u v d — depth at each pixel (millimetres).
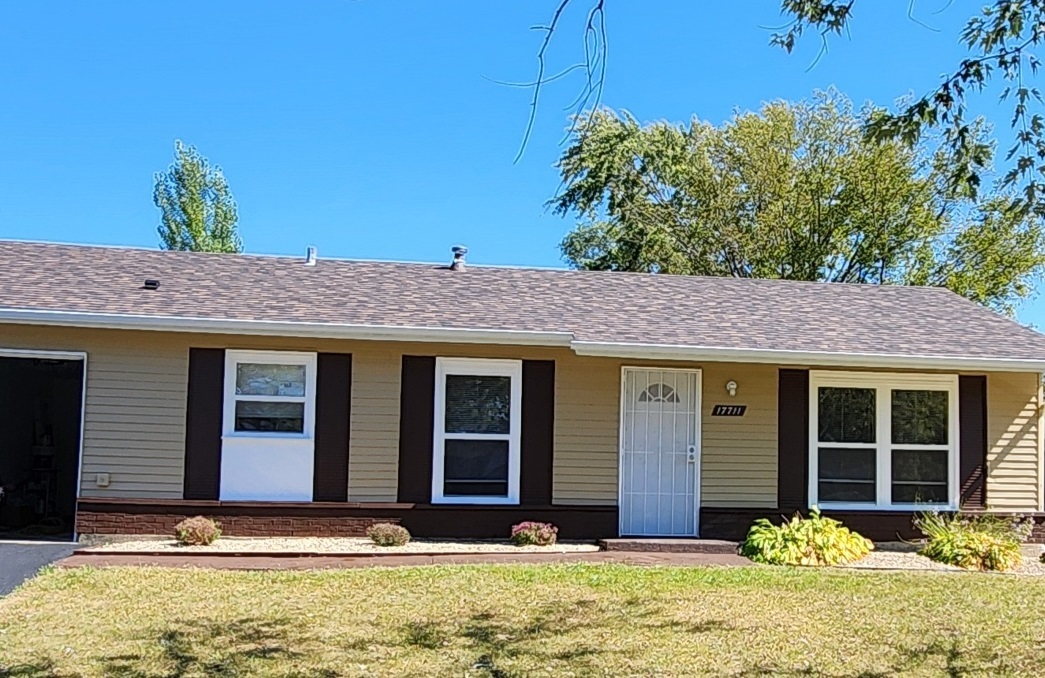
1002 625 8430
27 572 9914
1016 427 14047
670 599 9180
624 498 13398
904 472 13914
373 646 7309
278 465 12648
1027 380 14109
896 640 7844
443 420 13039
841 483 13797
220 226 35031
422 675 6629
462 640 7539
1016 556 12086
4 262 13781
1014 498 13953
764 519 13438
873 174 30422
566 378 13336
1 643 7133
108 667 6598
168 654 6938
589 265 31953
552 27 5668
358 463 12812
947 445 13992
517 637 7668
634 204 30344
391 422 12922
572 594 9266
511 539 12938
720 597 9320
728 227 31641
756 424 13680
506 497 13133
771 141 31641
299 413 12773
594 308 14406
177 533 11797
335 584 9469
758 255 31375
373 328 12547
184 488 12406
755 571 10789
